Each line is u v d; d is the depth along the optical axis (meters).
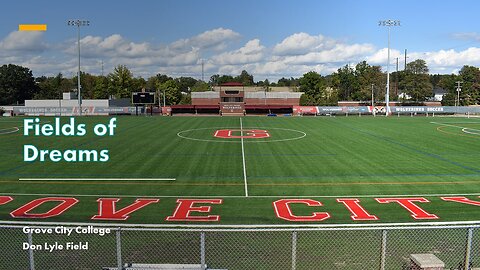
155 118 65.94
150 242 13.96
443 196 19.92
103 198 19.45
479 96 118.56
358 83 137.00
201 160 28.69
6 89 126.69
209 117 69.38
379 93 128.50
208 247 13.55
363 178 23.48
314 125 53.72
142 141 37.72
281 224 15.98
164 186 21.70
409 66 132.38
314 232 14.98
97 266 12.03
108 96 127.75
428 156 30.42
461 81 119.50
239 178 23.48
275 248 13.49
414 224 16.03
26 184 21.97
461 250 13.40
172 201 19.03
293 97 104.12
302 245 13.74
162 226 15.70
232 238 14.34
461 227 10.49
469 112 75.75
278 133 44.28
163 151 32.31
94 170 25.41
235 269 12.00
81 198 19.44
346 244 13.83
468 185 22.02
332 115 76.62
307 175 24.20
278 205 18.47
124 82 127.50
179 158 29.41
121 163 27.58
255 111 86.94
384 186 21.72
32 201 18.92
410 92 126.75
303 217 16.84
